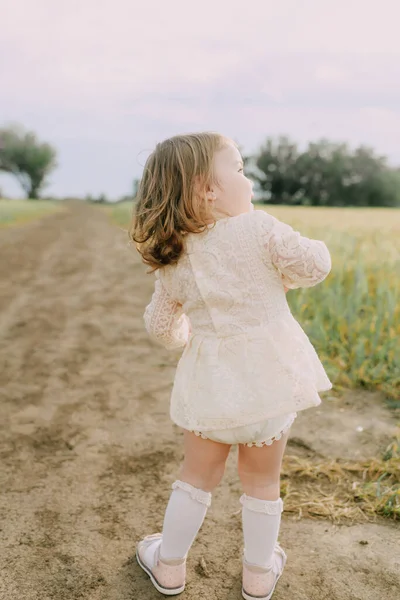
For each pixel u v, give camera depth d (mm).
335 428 3189
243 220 1700
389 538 2197
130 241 1866
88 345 4945
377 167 78000
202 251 1723
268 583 1837
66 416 3381
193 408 1702
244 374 1657
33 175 92875
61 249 13297
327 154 78438
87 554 2100
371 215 21188
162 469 2748
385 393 3707
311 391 1648
